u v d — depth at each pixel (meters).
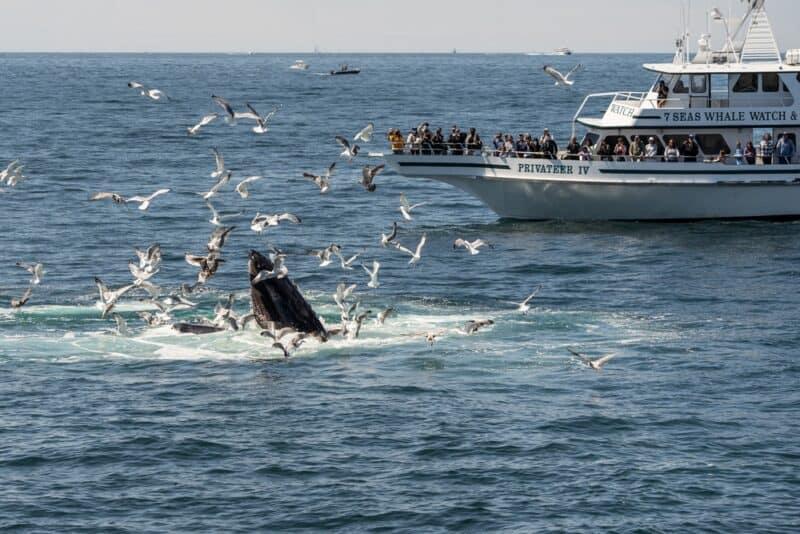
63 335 108.56
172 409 89.62
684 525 70.75
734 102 171.12
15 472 78.06
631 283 134.25
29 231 166.50
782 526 70.69
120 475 77.88
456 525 71.06
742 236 161.00
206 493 75.31
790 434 84.75
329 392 93.62
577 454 81.19
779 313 120.00
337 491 75.50
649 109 168.75
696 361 102.31
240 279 136.00
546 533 69.88
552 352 104.81
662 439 83.88
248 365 100.25
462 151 172.88
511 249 154.12
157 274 139.00
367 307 121.38
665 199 169.38
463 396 92.69
